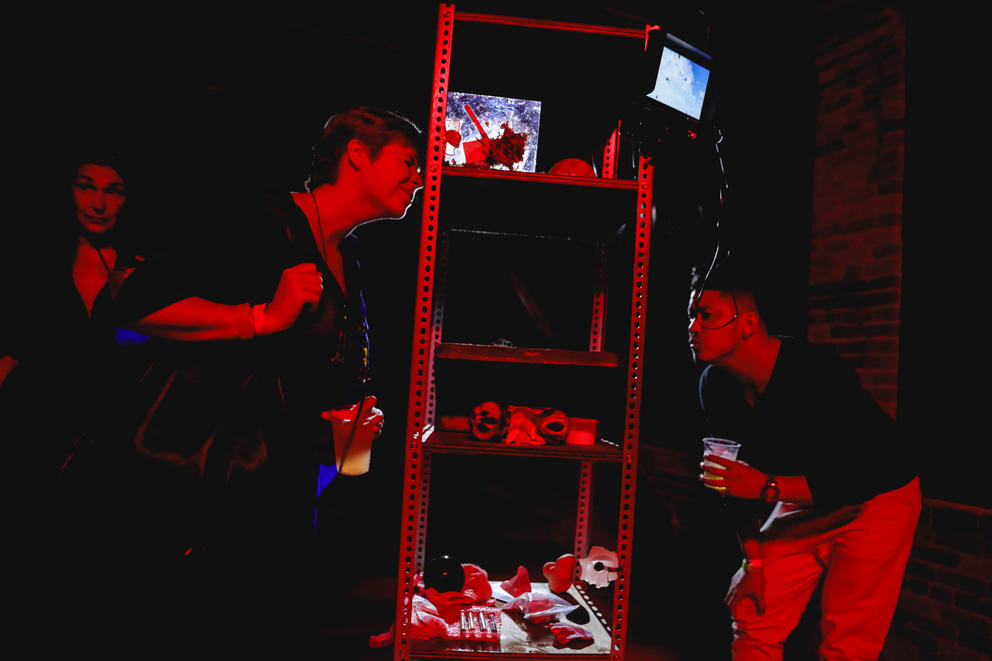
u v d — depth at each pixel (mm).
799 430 1625
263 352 1210
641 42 1789
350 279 1490
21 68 3154
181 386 1136
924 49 2412
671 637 2646
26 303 1703
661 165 3174
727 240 3105
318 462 1381
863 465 1602
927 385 2312
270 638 1207
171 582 1131
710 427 1954
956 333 2227
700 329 1684
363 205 1405
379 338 5562
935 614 2201
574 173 1884
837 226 2684
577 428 1870
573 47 1828
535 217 2080
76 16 3322
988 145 2170
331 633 2607
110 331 1146
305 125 4207
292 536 1250
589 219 2070
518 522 4570
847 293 2619
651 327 3691
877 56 2562
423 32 3973
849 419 1606
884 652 2338
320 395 1331
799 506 1786
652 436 3680
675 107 1743
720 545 3107
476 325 3547
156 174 3477
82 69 3355
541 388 2145
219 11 3768
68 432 1602
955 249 2248
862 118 2615
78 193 1868
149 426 1110
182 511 1120
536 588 2215
